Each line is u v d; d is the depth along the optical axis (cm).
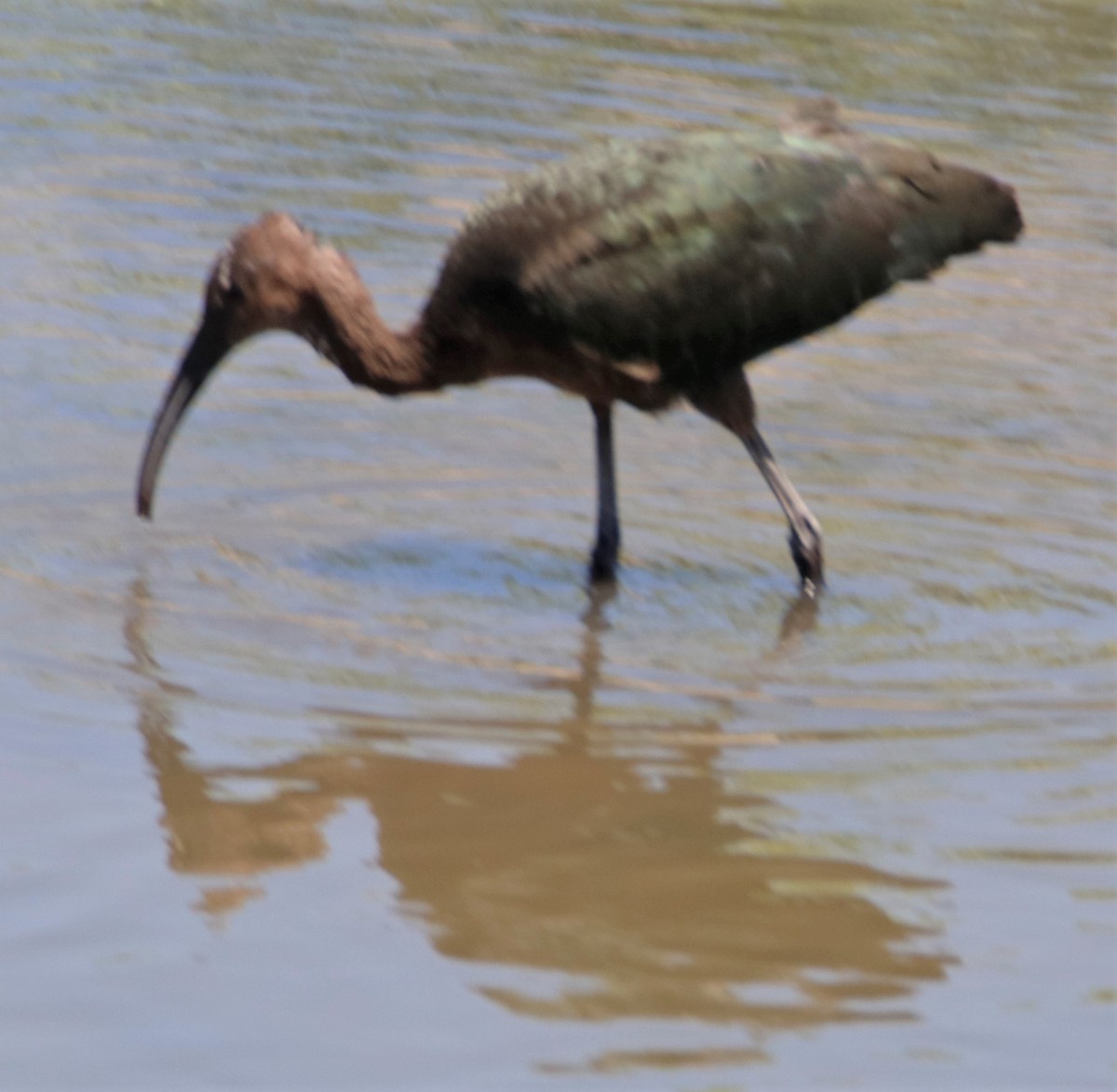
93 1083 667
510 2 2467
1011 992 740
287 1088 667
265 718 955
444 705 983
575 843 844
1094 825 870
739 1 2498
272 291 1179
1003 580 1189
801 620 1122
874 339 1620
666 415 1448
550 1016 715
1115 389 1521
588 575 1185
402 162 1861
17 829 833
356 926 771
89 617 1068
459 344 1177
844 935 775
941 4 2525
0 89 2017
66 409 1384
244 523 1232
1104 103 2134
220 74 2120
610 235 1137
